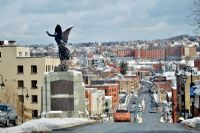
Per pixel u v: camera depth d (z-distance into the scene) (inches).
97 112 6658.5
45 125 1540.4
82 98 2551.7
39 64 4264.3
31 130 1321.4
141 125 1952.5
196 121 1891.0
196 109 3203.7
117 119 2760.8
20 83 4291.3
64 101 2518.5
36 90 4217.5
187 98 4389.8
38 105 4173.2
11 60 4323.3
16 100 4229.8
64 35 2642.7
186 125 1831.9
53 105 2522.1
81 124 2000.5
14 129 1279.5
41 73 4254.4
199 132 1365.7
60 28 2637.8
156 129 1537.9
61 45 2618.1
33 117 4143.7
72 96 2519.7
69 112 2513.5
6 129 1253.7
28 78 4266.7
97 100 6668.3
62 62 2618.1
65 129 1546.5
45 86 2529.5
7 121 1612.9
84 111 2571.4
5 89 4296.3
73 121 2055.9
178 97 5147.6
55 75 2527.1
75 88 2522.1
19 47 4441.4
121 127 1716.3
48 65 4357.8
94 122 2374.5
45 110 2527.1
